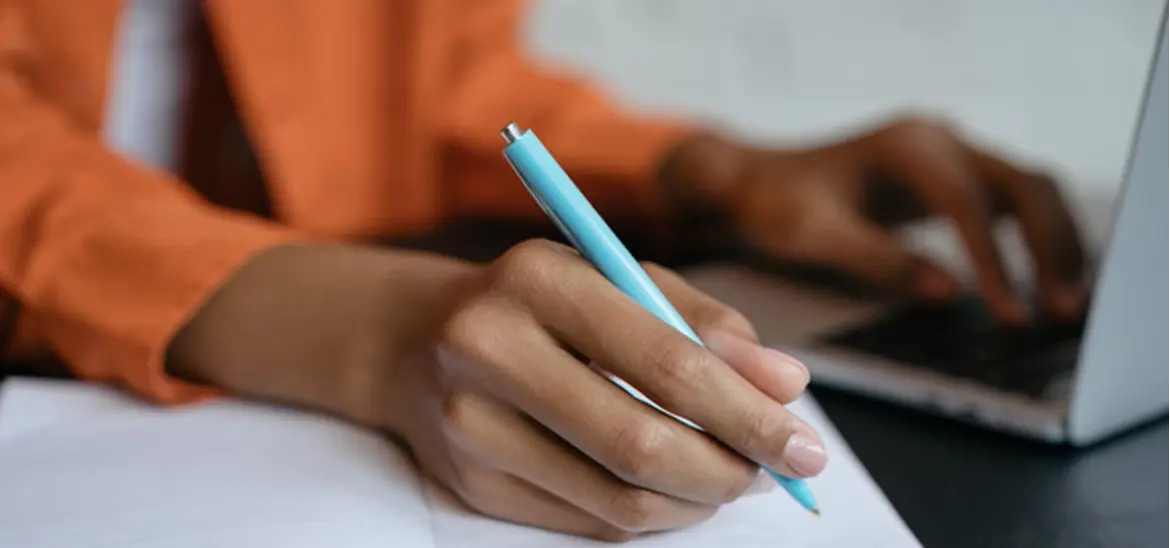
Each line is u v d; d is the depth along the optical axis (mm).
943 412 411
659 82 1080
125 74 688
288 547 288
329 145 750
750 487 302
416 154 796
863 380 427
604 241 296
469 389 303
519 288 298
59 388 419
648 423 282
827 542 312
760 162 655
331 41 745
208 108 719
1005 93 900
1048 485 367
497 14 830
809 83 1052
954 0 973
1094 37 869
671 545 306
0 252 436
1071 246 515
